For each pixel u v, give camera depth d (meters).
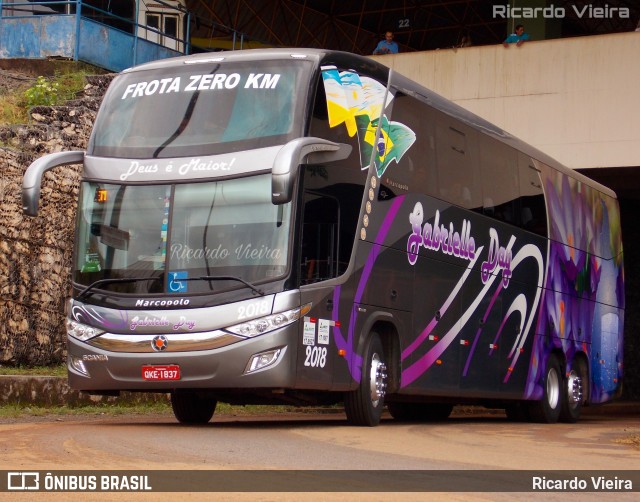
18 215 18.83
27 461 8.88
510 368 18.33
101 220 13.31
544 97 24.77
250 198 12.73
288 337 12.44
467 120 17.16
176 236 12.91
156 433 12.06
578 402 21.22
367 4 41.88
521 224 18.92
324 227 13.02
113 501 6.90
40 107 21.34
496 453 11.28
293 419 17.39
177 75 13.68
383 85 14.52
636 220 33.41
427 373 15.42
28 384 16.62
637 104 23.95
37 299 19.17
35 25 24.62
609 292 23.48
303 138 12.48
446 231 16.05
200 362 12.52
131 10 29.08
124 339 12.84
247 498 7.11
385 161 14.34
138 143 13.44
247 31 38.44
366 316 13.82
